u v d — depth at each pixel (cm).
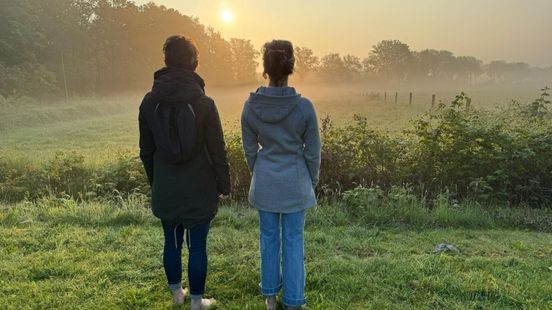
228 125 1316
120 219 546
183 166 294
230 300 341
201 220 301
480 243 462
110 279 375
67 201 628
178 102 283
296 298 310
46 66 5181
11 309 323
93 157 952
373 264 394
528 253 432
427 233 495
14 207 627
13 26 4238
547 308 316
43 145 1554
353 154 676
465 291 342
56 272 388
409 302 332
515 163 620
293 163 297
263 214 310
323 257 420
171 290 338
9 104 2633
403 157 673
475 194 625
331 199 633
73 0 5956
